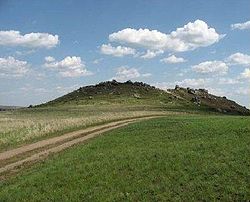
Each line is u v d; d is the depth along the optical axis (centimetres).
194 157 3481
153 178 3000
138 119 10075
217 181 2858
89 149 4525
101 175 3155
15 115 13312
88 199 2673
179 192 2720
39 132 6450
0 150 4934
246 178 2884
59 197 2730
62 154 4369
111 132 6262
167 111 16000
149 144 4522
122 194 2717
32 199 2720
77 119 9025
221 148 3775
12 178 3338
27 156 4519
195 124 5900
